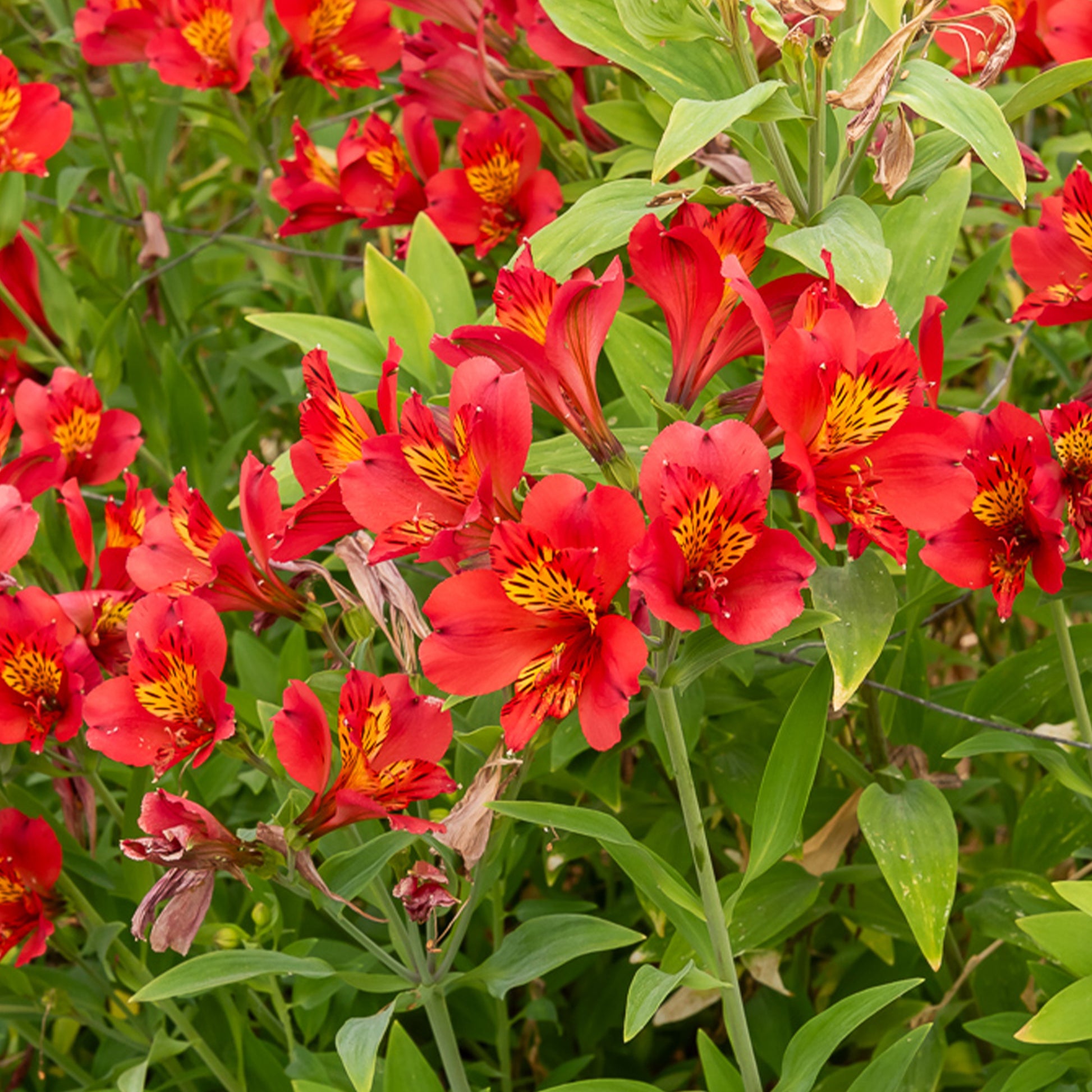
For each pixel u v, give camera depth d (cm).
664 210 86
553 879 99
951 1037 101
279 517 83
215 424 128
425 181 102
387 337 95
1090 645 94
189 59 107
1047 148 109
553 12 87
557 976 102
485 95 101
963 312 97
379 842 84
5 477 93
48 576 98
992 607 107
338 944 99
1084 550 83
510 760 84
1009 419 82
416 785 83
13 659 88
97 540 114
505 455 77
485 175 99
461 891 87
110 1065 100
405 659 87
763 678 97
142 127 142
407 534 79
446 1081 103
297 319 96
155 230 115
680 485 76
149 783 95
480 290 108
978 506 83
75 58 127
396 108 132
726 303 81
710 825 100
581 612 77
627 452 85
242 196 155
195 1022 99
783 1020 99
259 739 99
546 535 76
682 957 90
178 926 81
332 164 106
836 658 81
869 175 91
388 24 108
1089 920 83
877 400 78
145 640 82
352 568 86
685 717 93
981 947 98
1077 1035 83
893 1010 97
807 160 87
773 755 85
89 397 96
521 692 77
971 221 105
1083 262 89
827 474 79
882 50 81
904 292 90
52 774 93
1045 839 96
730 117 80
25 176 126
